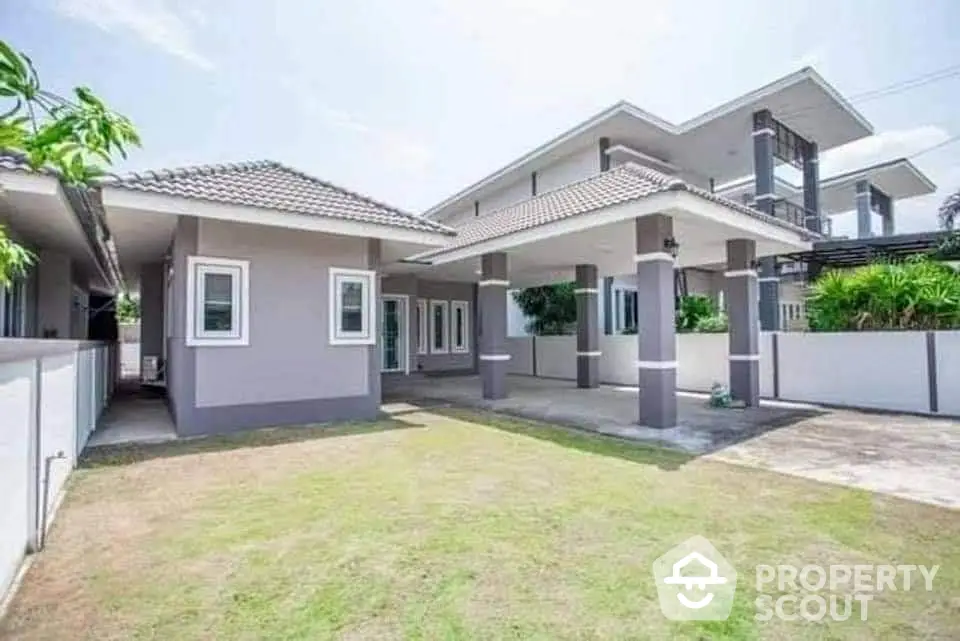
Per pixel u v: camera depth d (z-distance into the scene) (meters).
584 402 11.57
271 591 3.17
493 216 14.03
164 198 7.51
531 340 19.39
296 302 8.98
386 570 3.44
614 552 3.72
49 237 9.51
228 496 5.00
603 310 20.69
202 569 3.46
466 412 10.29
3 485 3.12
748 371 10.63
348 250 9.54
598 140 17.38
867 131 16.92
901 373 10.20
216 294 8.23
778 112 15.70
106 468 6.03
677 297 19.31
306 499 4.90
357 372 9.59
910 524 4.25
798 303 20.34
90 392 7.76
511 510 4.59
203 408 8.09
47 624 2.83
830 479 5.57
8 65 1.60
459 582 3.28
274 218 8.27
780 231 10.49
